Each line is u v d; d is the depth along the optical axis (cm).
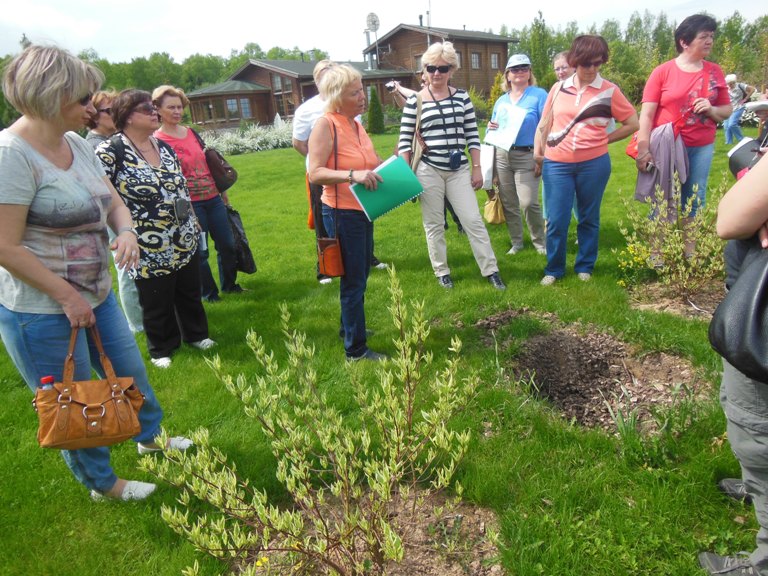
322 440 211
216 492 189
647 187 496
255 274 649
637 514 241
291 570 192
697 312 428
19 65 207
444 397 219
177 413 351
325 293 553
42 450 318
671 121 480
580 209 507
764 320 163
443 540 238
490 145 599
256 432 321
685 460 271
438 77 482
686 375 345
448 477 218
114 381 235
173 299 422
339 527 205
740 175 228
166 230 391
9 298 229
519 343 402
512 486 263
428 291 520
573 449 284
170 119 497
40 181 220
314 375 229
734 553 217
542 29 4394
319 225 396
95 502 273
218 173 529
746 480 194
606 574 216
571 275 527
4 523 263
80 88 214
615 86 474
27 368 238
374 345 425
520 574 217
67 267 237
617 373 362
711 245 430
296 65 4528
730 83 1320
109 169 364
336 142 365
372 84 3950
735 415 185
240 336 464
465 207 509
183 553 237
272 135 2908
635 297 469
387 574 219
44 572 235
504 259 602
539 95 587
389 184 361
